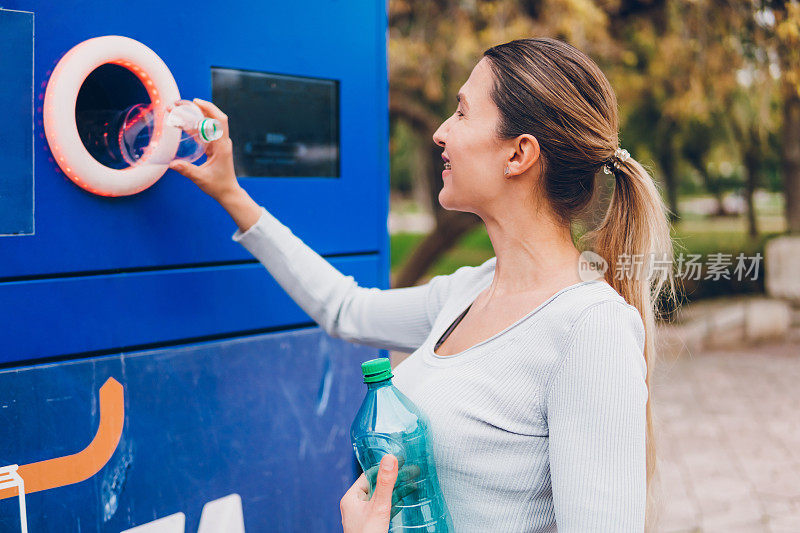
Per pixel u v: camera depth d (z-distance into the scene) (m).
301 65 1.51
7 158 1.15
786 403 5.33
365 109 1.63
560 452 0.97
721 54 5.89
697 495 3.71
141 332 1.33
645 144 8.09
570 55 1.10
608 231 1.16
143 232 1.32
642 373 0.98
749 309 7.48
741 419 4.96
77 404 1.25
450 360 1.09
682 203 10.65
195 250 1.39
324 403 1.59
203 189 1.33
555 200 1.11
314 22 1.53
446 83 6.12
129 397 1.31
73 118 1.18
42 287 1.21
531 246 1.12
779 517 3.44
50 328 1.22
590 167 1.11
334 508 1.61
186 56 1.34
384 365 1.04
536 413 1.02
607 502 0.93
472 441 1.03
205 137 1.23
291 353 1.53
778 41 5.34
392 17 5.73
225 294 1.44
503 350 1.04
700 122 7.38
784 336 7.49
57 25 1.19
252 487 1.48
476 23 5.68
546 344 1.01
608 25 6.29
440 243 7.27
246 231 1.36
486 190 1.12
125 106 1.27
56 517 1.24
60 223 1.22
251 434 1.48
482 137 1.11
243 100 1.43
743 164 8.54
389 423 1.01
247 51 1.43
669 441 4.54
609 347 0.96
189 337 1.39
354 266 1.63
